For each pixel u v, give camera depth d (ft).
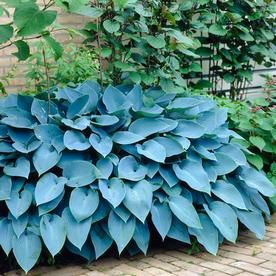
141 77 14.02
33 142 11.34
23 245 10.21
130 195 10.87
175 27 17.16
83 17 17.63
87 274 10.43
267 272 10.36
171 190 11.56
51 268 10.87
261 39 19.81
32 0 9.33
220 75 20.21
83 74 14.99
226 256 11.38
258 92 22.45
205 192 11.57
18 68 16.55
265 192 12.59
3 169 10.98
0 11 9.45
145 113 12.21
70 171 11.10
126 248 11.48
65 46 16.67
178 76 14.80
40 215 10.51
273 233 12.97
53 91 13.12
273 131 14.56
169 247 12.05
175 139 11.90
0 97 15.83
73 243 10.28
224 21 18.86
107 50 14.28
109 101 12.45
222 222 11.51
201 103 13.30
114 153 11.91
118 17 13.85
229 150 12.89
